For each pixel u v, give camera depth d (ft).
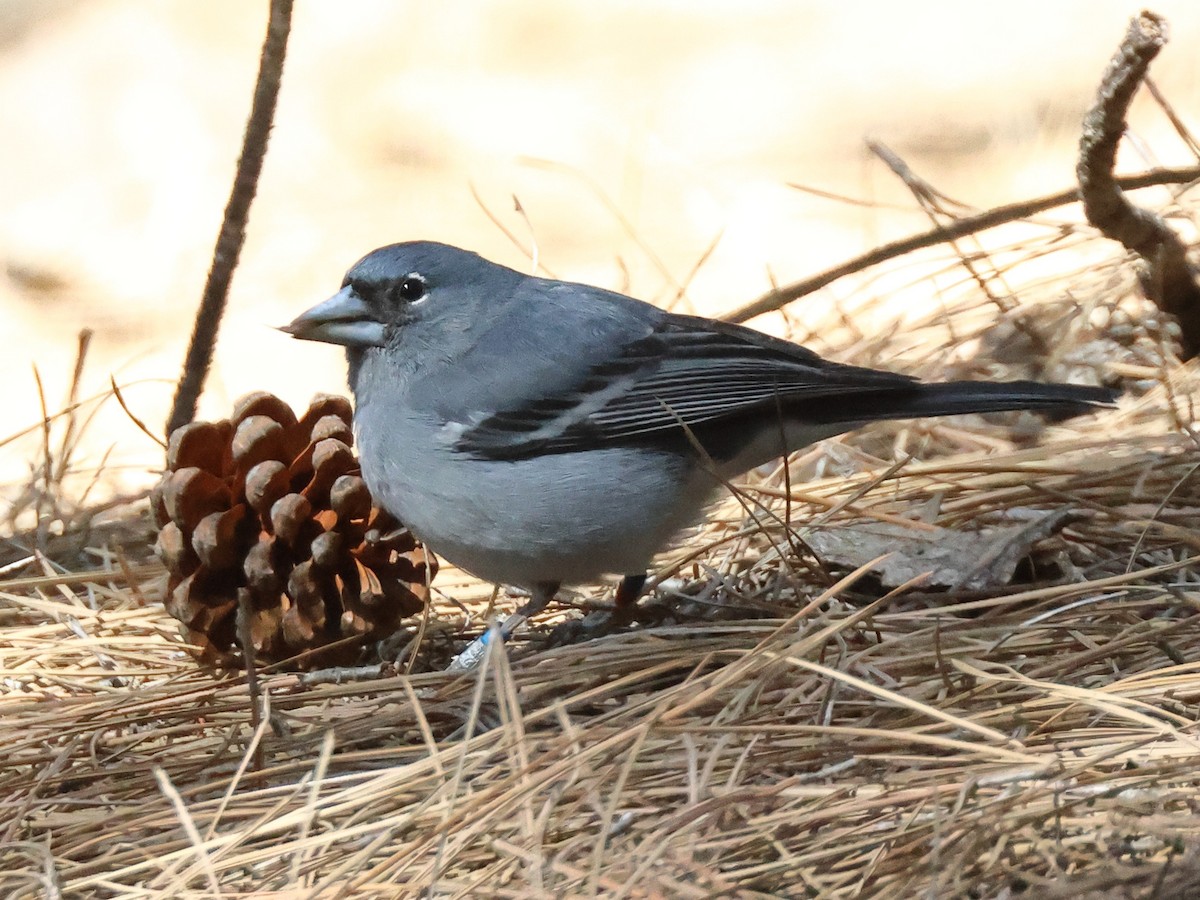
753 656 21.31
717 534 30.35
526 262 48.14
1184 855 16.22
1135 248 31.37
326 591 26.32
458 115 60.29
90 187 56.24
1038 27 63.31
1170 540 26.45
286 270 50.03
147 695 23.84
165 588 25.91
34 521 34.12
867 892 16.78
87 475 37.24
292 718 23.38
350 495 25.93
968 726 18.88
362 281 27.12
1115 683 20.68
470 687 23.82
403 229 51.67
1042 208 33.65
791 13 68.69
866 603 26.16
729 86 60.44
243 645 24.25
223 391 39.17
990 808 17.43
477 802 18.35
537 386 25.99
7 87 63.00
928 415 26.25
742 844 17.67
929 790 18.06
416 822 19.08
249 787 21.56
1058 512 26.76
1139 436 30.07
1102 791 17.52
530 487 25.85
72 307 49.06
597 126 58.13
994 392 26.08
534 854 17.54
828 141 54.85
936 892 16.21
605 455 26.09
